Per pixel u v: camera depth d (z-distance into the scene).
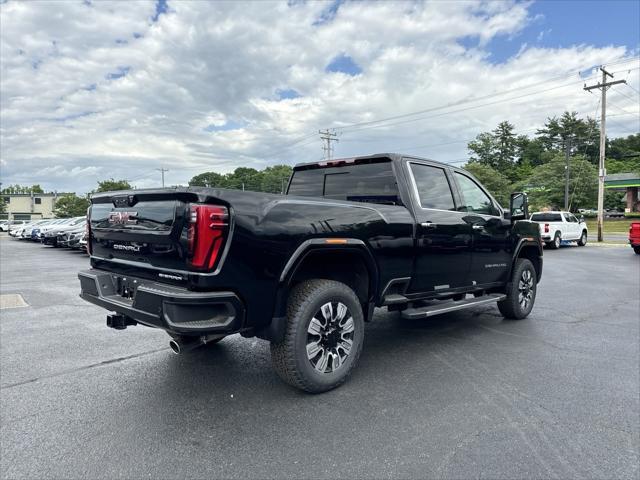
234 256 3.03
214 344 5.00
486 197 5.70
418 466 2.60
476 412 3.30
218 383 3.86
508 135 96.12
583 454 2.74
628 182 55.47
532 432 3.01
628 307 7.25
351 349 3.80
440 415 3.25
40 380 3.94
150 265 3.35
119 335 5.45
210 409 3.35
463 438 2.92
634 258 16.38
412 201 4.48
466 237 5.05
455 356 4.62
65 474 2.51
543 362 4.44
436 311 4.60
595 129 93.62
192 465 2.61
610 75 26.77
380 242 4.03
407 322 6.15
